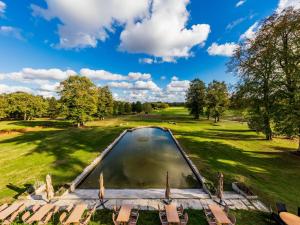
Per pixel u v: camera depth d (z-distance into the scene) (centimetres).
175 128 4322
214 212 899
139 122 5753
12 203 1112
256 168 1672
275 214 921
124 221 851
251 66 2522
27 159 2011
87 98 4606
